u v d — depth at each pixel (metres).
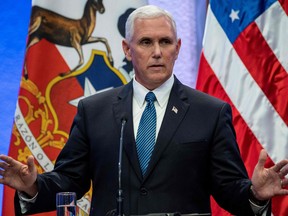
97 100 10.17
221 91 13.72
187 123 9.63
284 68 13.59
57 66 14.05
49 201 9.37
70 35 14.18
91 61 14.20
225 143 9.56
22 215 9.31
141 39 9.62
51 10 14.13
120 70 14.24
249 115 13.52
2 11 15.46
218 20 14.02
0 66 15.26
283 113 13.44
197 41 15.61
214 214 13.38
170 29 9.65
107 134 9.68
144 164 9.41
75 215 7.74
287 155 13.32
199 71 13.96
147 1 14.69
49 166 13.79
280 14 13.80
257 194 8.69
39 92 13.92
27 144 13.77
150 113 9.71
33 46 13.98
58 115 13.94
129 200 9.23
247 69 13.70
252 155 13.41
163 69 9.59
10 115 15.13
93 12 14.31
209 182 9.69
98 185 9.56
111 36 14.33
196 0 15.67
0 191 14.76
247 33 13.80
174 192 9.26
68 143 10.08
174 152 9.38
